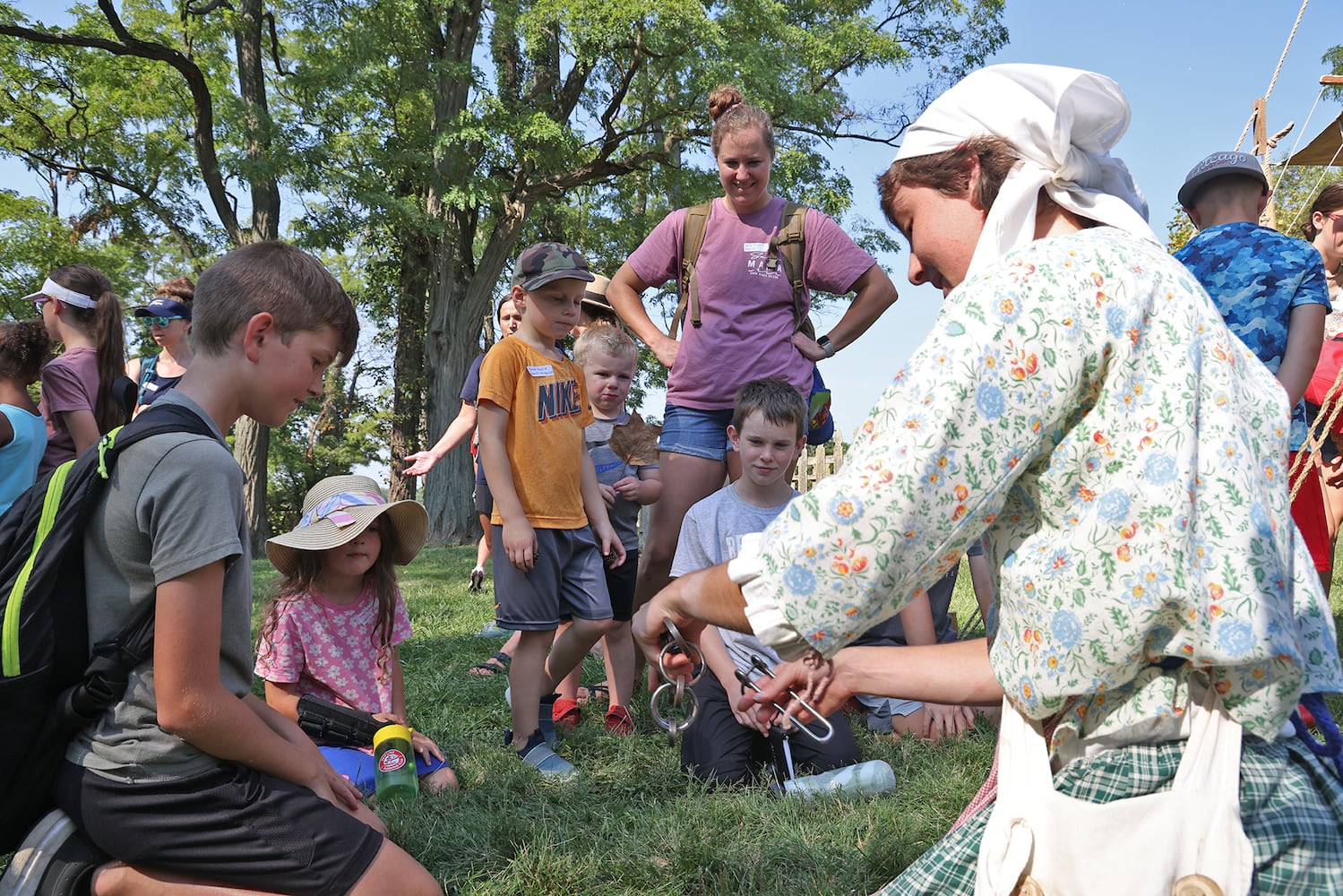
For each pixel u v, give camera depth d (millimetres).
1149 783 1261
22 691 1884
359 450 33500
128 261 23875
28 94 21000
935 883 1430
